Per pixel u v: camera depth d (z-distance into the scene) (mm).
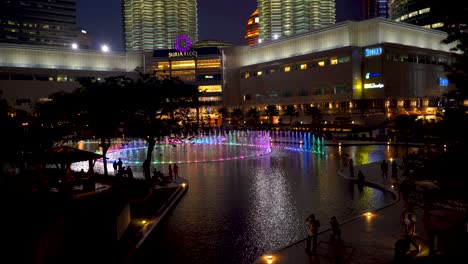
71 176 32250
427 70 111250
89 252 16734
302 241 17641
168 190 29844
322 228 19656
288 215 22625
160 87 34781
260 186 31625
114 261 15773
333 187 30562
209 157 54250
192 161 49750
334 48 107375
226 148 68125
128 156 58844
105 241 17656
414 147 59938
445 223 18609
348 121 96125
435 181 14398
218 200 26906
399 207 22859
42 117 42906
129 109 34781
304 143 68250
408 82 105562
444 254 14867
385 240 17125
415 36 113938
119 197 21906
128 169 32344
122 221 19141
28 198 18750
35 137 32500
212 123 138875
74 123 41562
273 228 20266
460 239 16172
